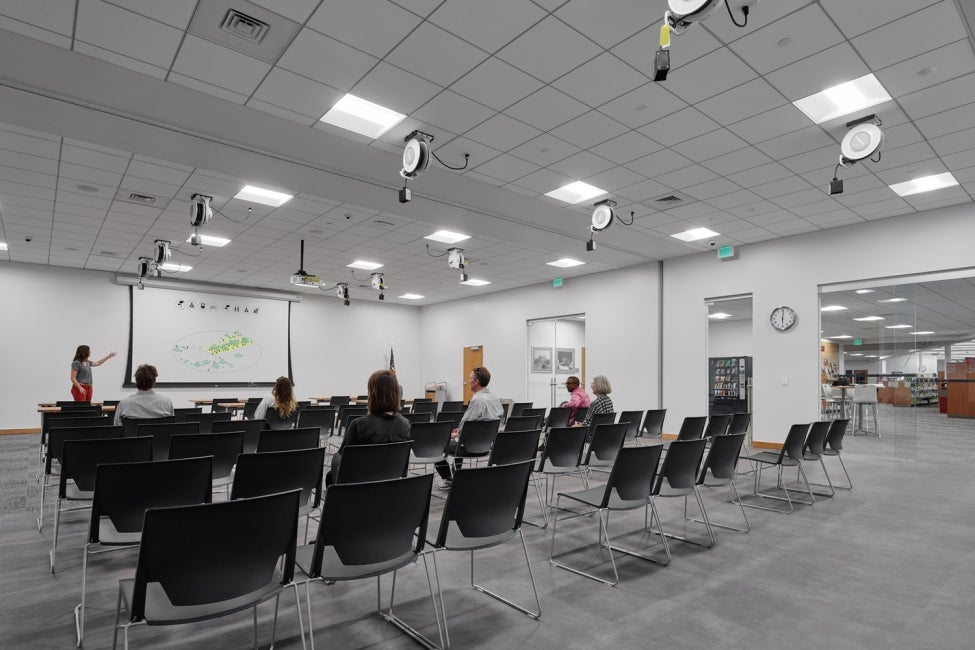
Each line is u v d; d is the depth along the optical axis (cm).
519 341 1352
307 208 732
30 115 464
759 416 883
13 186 640
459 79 420
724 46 375
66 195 673
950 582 312
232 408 1000
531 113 473
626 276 1114
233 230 841
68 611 269
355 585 305
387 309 1609
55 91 429
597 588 302
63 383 1117
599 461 500
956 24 347
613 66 402
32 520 435
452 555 356
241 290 1348
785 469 688
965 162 562
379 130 508
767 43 371
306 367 1442
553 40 371
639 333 1080
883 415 800
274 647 236
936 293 765
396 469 325
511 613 270
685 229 828
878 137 464
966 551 367
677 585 307
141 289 1159
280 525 194
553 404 1352
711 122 486
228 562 183
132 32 359
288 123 488
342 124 493
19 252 991
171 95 438
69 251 983
